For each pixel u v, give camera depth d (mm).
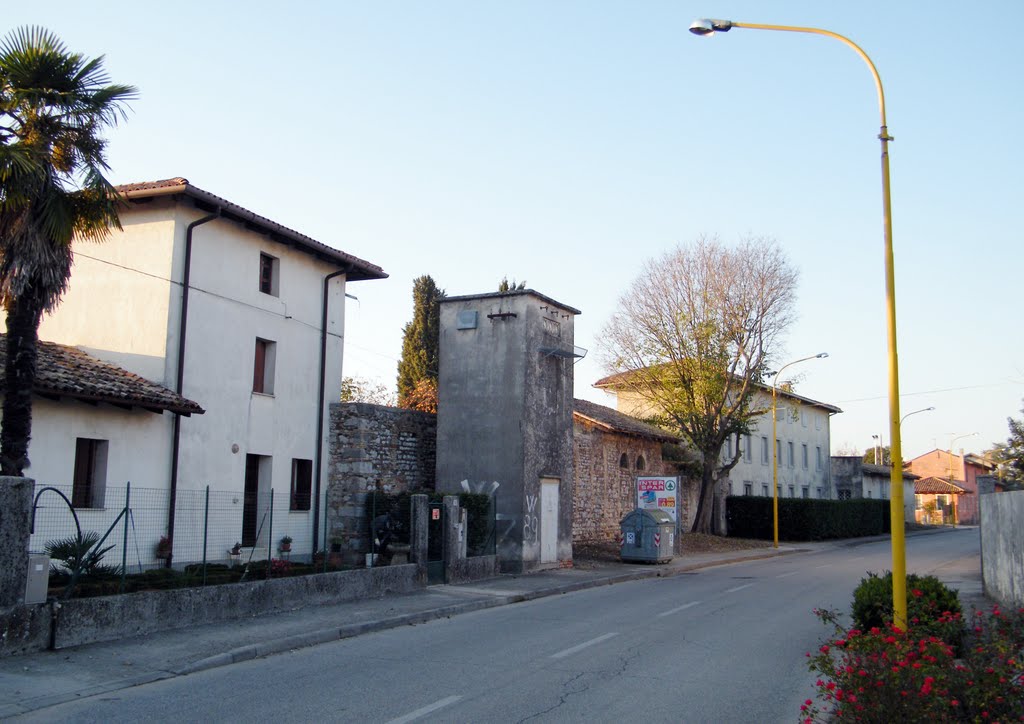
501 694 8531
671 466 39188
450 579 18734
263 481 20031
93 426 15672
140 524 16484
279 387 20609
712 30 10008
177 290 17812
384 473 22250
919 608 10391
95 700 8391
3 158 11398
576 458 30062
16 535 10055
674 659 10562
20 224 11938
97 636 10820
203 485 18109
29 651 10008
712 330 35438
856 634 7492
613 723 7453
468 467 22438
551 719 7559
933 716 5684
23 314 12266
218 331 18812
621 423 34031
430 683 9062
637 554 26016
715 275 35969
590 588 20109
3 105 12406
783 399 55625
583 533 30125
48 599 11375
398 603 15398
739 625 13602
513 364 22344
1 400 13711
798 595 18234
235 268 19438
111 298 18031
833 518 45500
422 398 40875
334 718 7555
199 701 8281
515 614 15094
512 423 22109
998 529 16453
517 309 22516
